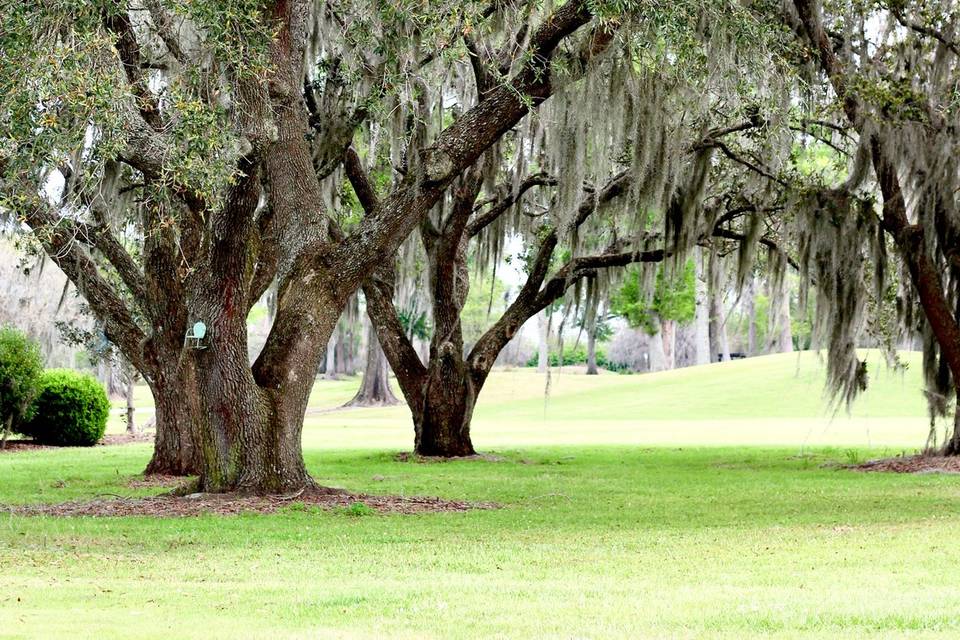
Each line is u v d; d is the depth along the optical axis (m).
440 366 25.92
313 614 7.48
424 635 6.64
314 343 15.98
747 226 23.66
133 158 14.25
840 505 15.57
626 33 15.50
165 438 21.50
